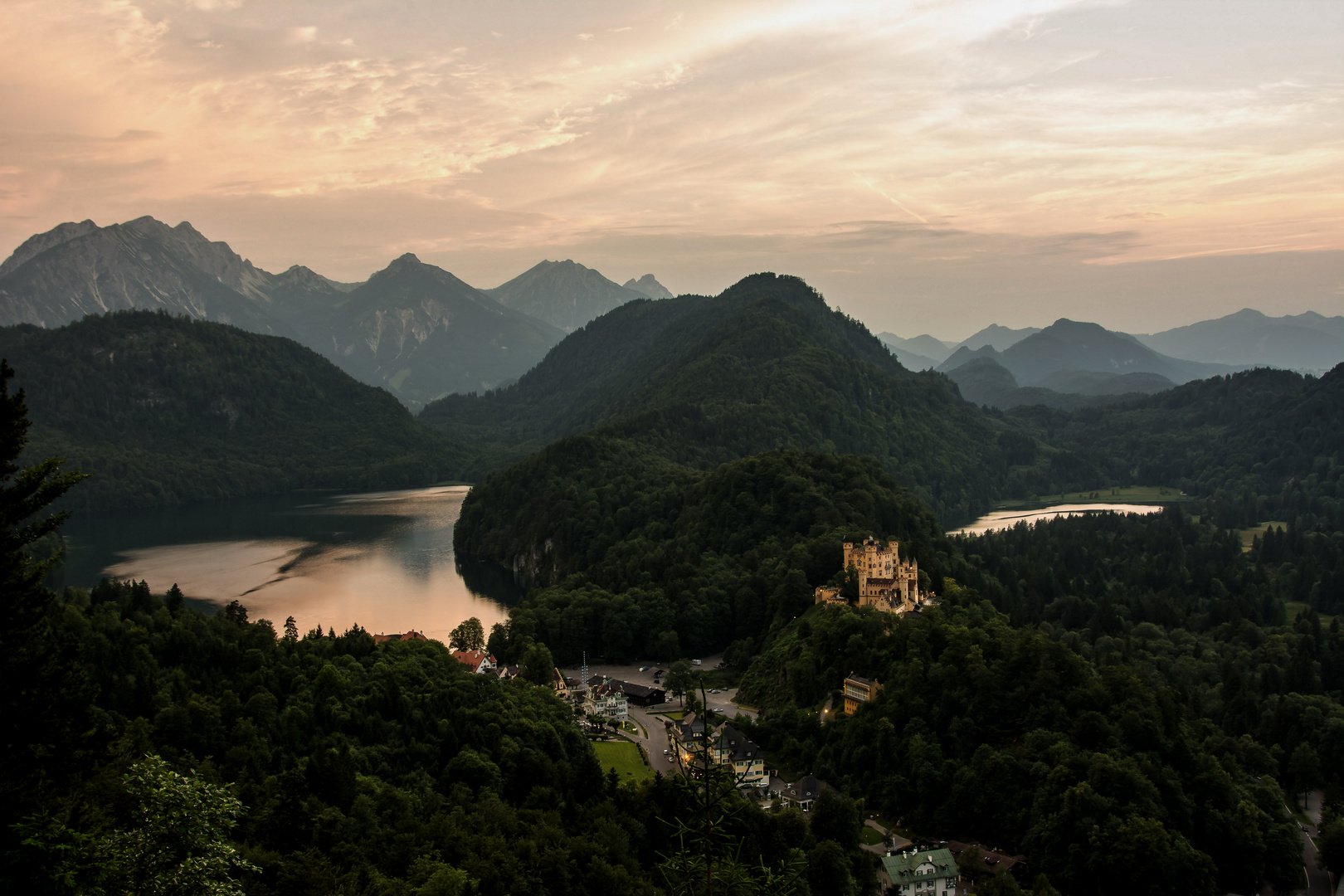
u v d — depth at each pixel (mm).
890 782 191375
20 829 71438
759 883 69500
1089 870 161250
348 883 121625
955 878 163000
